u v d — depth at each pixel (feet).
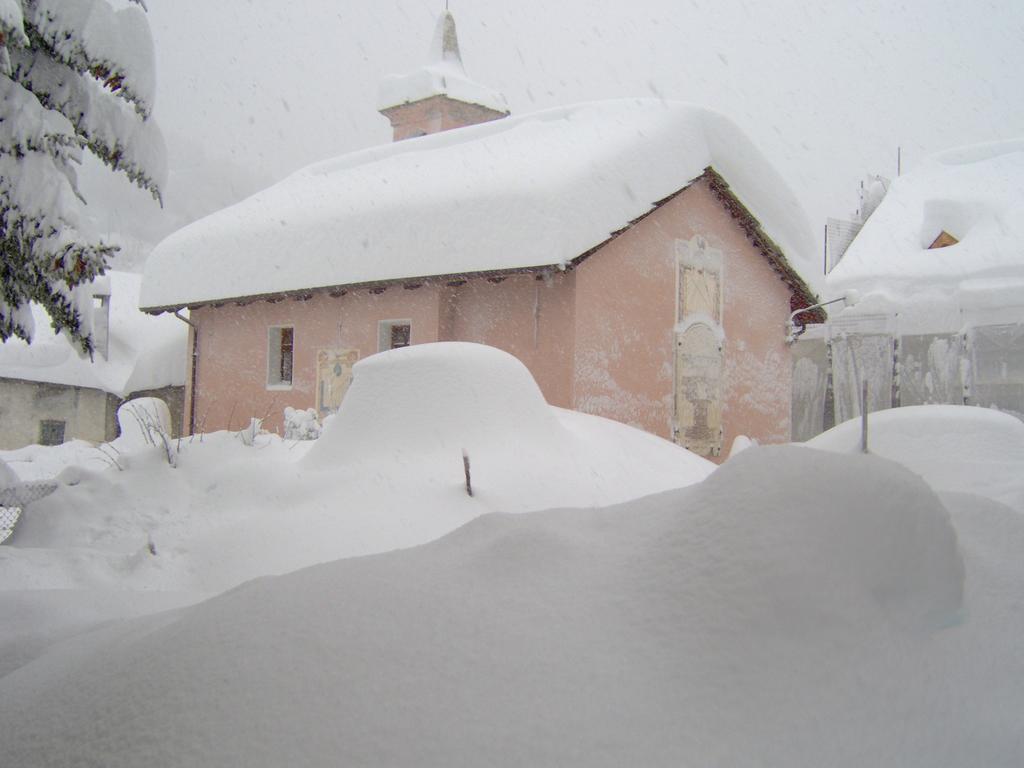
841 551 7.58
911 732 6.25
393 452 28.45
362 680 7.01
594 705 6.63
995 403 84.53
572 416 38.81
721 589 7.55
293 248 60.85
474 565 9.39
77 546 25.20
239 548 22.85
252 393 64.39
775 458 8.71
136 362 88.43
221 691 7.02
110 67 31.71
